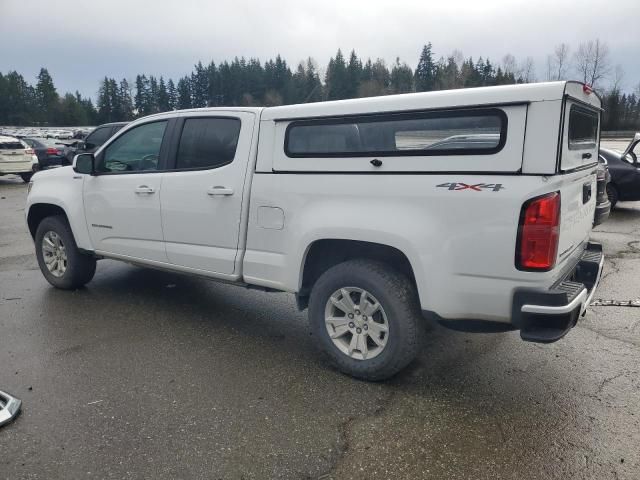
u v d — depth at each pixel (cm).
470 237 298
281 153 373
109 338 435
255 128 389
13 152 1775
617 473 261
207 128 423
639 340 425
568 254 333
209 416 314
